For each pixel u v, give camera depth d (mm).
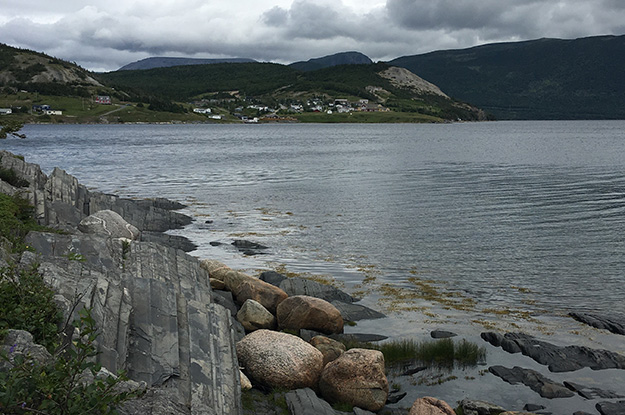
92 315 10156
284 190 51344
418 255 27219
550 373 14312
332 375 12914
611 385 13594
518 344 15898
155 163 79875
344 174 66062
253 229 33562
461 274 23859
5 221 17562
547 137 180500
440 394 13273
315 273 24109
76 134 184625
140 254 17312
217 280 19953
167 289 13219
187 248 28359
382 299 20625
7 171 27188
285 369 13062
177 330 11875
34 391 6117
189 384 10492
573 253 27344
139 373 10148
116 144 129125
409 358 15156
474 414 12102
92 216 21797
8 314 8812
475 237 31062
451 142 149250
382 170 71188
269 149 117250
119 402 6641
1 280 9945
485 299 20594
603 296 20859
